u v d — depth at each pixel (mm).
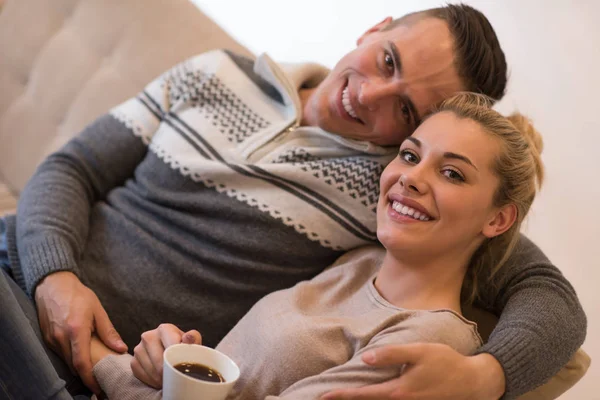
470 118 1177
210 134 1529
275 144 1499
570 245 1813
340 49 2225
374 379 1014
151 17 1869
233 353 1191
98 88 1870
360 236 1405
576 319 1186
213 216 1441
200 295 1406
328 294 1257
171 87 1644
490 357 1069
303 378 1099
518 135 1184
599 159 1774
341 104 1435
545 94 1850
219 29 1890
